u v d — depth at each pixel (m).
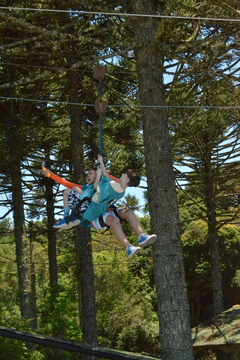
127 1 13.33
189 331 11.20
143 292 39.03
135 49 12.87
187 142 25.33
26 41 12.52
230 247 40.53
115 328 35.50
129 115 22.27
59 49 19.17
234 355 22.09
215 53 14.98
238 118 20.70
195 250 41.22
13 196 22.09
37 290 38.84
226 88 16.64
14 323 18.89
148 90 12.32
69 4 13.07
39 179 27.00
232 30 14.36
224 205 29.08
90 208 8.15
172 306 11.21
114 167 24.11
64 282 34.69
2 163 21.95
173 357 10.98
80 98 22.11
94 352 11.51
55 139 25.31
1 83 20.83
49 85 22.55
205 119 19.97
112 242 39.56
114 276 36.56
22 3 17.41
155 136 12.09
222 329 23.89
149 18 12.48
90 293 19.75
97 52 19.06
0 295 34.12
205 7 12.80
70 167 26.14
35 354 18.53
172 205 11.77
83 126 23.78
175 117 19.80
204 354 33.56
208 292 42.38
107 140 24.97
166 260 11.45
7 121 21.77
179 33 14.91
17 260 21.59
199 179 26.55
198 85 16.06
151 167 11.99
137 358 11.48
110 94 20.83
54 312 21.78
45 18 17.72
